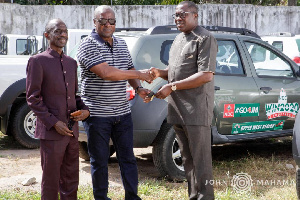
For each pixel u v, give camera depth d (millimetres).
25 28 17391
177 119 4258
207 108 4160
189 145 4234
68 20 17594
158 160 5418
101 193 4344
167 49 5633
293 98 6473
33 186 5285
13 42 12680
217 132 5785
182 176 5516
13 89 6953
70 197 4156
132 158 4406
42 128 3938
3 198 4789
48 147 3934
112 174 5871
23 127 7246
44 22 17500
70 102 4020
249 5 17875
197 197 4285
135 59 5414
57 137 3922
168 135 5367
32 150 7316
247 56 6199
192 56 4129
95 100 4262
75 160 4137
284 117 6387
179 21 4148
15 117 7188
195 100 4137
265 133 6246
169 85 4066
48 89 3916
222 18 17844
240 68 6117
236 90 5902
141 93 4484
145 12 17641
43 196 4016
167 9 17641
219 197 4895
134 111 5254
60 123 3898
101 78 4215
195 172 4230
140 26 17672
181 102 4191
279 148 7461
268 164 6285
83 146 6332
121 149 4387
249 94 6016
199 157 4199
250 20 17969
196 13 4168
